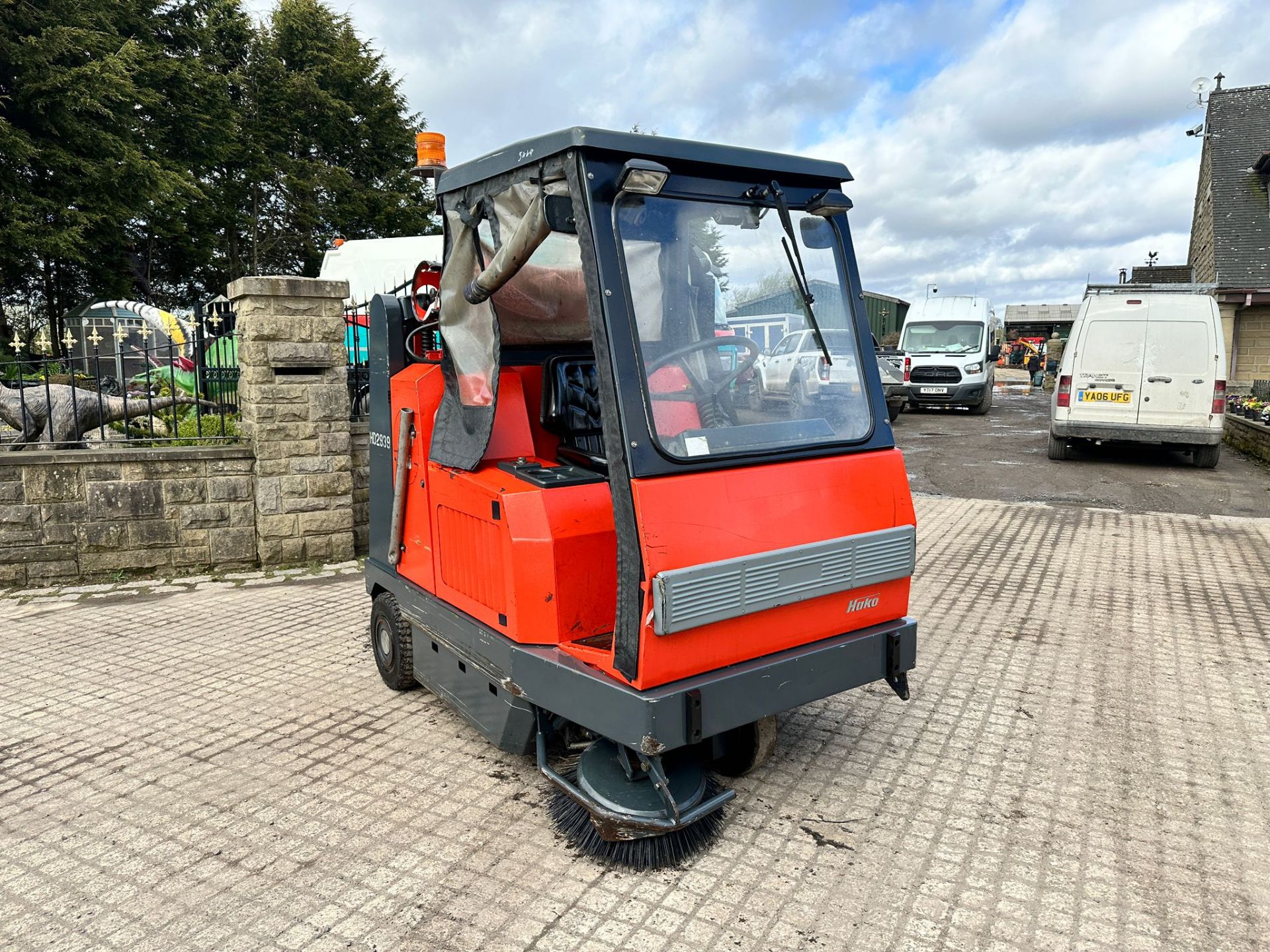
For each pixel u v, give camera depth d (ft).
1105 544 24.08
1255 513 28.43
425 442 12.19
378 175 99.55
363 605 19.21
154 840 10.03
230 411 25.13
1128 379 36.94
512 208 9.53
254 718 13.41
